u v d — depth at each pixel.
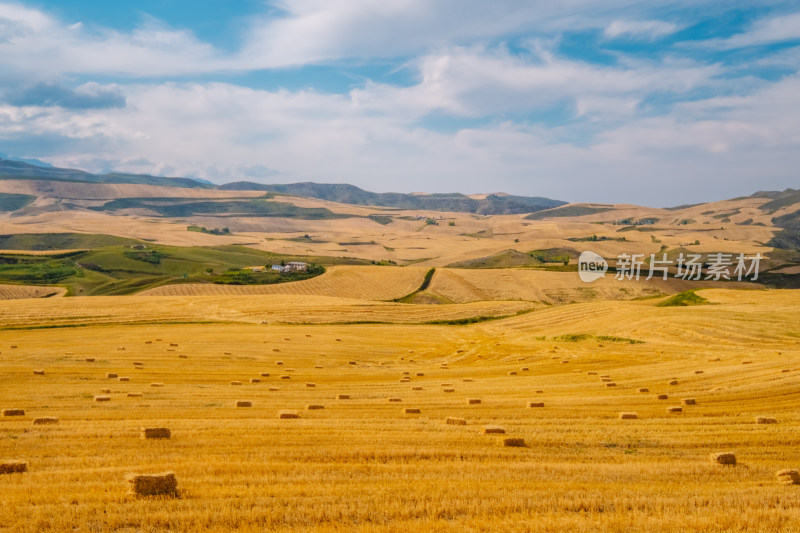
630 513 14.61
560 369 48.66
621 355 55.62
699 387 35.38
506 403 30.55
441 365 53.28
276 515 13.96
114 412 26.45
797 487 16.95
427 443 20.95
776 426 24.77
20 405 28.14
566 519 14.06
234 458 18.59
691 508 15.07
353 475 17.22
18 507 14.04
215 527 13.36
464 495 15.58
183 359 50.34
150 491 14.90
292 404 29.89
